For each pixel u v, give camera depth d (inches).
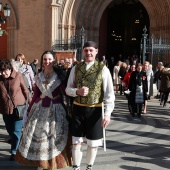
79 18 899.4
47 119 212.5
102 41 1169.4
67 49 807.1
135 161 263.9
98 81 198.5
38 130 211.8
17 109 250.7
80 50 780.6
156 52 831.1
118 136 346.9
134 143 319.9
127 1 1163.9
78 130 200.4
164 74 546.0
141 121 434.3
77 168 204.4
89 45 200.5
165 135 356.5
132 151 292.4
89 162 205.3
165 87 547.2
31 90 351.6
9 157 265.1
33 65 545.6
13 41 919.7
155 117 465.4
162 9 886.4
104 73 200.5
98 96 200.1
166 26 887.1
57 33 848.3
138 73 458.3
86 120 199.5
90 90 198.5
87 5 909.8
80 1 873.5
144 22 1195.9
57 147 211.2
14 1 908.0
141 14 1186.0
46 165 207.9
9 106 250.5
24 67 357.7
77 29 898.1
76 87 202.8
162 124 417.1
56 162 209.9
